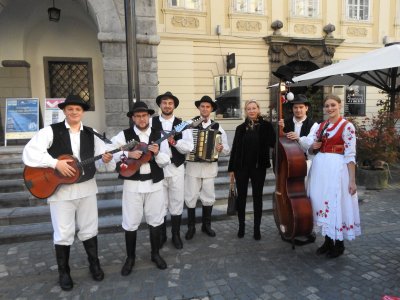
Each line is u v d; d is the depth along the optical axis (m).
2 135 8.36
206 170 4.24
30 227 4.55
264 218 5.07
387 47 5.40
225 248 3.99
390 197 6.17
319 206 3.52
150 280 3.29
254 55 10.59
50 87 9.09
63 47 9.05
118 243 4.21
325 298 2.93
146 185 3.35
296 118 4.28
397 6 11.93
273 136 4.02
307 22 11.11
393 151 6.99
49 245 4.20
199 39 10.04
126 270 3.39
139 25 6.11
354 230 3.51
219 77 10.38
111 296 3.02
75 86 9.30
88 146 3.13
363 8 11.69
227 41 10.30
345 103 11.74
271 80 10.74
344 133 3.43
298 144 3.69
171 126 3.99
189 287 3.15
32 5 8.14
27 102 7.48
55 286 3.21
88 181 3.18
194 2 10.02
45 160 2.87
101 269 3.39
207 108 4.11
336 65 5.87
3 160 5.94
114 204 5.08
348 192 3.46
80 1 6.58
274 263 3.60
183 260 3.70
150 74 6.21
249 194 5.64
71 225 3.12
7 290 3.15
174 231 4.07
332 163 3.45
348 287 3.09
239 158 4.13
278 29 10.59
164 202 3.78
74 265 3.60
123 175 3.33
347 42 11.52
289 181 3.60
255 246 4.04
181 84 9.95
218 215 5.03
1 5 6.74
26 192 5.29
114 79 6.08
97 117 9.48
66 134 3.04
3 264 3.68
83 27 9.13
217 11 10.20
